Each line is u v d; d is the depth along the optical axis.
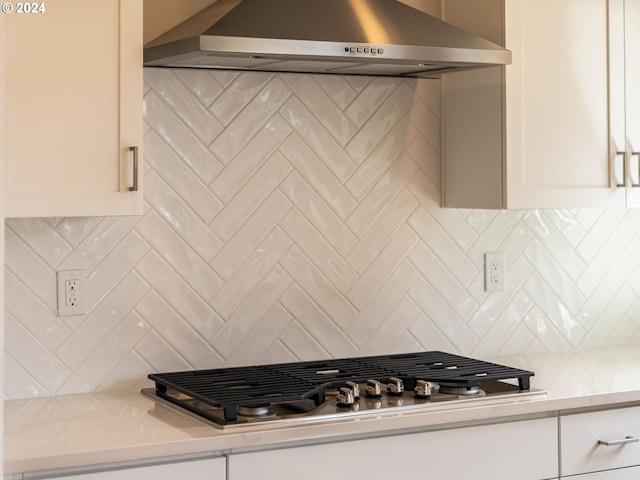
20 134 2.13
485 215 3.09
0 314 1.85
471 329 3.08
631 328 3.37
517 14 2.73
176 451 2.00
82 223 2.54
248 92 2.72
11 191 2.13
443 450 2.29
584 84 2.84
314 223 2.83
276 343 2.79
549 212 3.20
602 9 2.86
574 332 3.26
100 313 2.57
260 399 2.17
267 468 2.10
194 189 2.67
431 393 2.44
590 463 2.49
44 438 2.05
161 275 2.64
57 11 2.16
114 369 2.59
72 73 2.19
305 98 2.80
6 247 2.46
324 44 2.28
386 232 2.93
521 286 3.16
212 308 2.70
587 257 3.27
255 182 2.74
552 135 2.79
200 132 2.67
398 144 2.94
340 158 2.86
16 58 2.12
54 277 2.51
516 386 2.55
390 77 2.92
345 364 2.72
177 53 2.29
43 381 2.51
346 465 2.18
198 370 2.66
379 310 2.93
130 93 2.25
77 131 2.20
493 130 2.78
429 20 2.55
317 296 2.84
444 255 3.03
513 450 2.38
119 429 2.13
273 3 2.38
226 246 2.71
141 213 2.27
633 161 2.93
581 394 2.47
